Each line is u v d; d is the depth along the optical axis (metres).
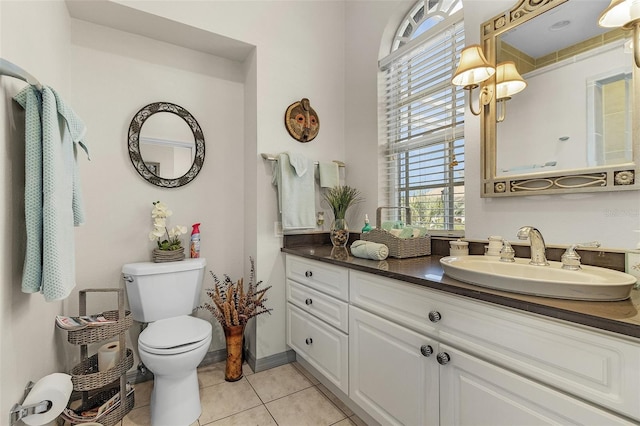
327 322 1.69
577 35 1.21
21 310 1.07
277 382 1.91
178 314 1.82
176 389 1.51
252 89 2.15
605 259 1.13
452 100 1.77
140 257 1.95
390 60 2.14
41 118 1.04
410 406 1.20
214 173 2.20
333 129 2.44
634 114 1.06
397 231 1.70
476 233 1.56
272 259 2.14
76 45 1.79
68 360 1.73
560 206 1.25
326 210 2.40
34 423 1.04
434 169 1.92
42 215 1.03
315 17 2.37
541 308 0.80
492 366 0.93
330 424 1.52
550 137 1.28
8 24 0.98
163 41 2.04
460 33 1.74
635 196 1.07
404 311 1.23
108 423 1.47
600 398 0.71
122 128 1.91
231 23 2.01
